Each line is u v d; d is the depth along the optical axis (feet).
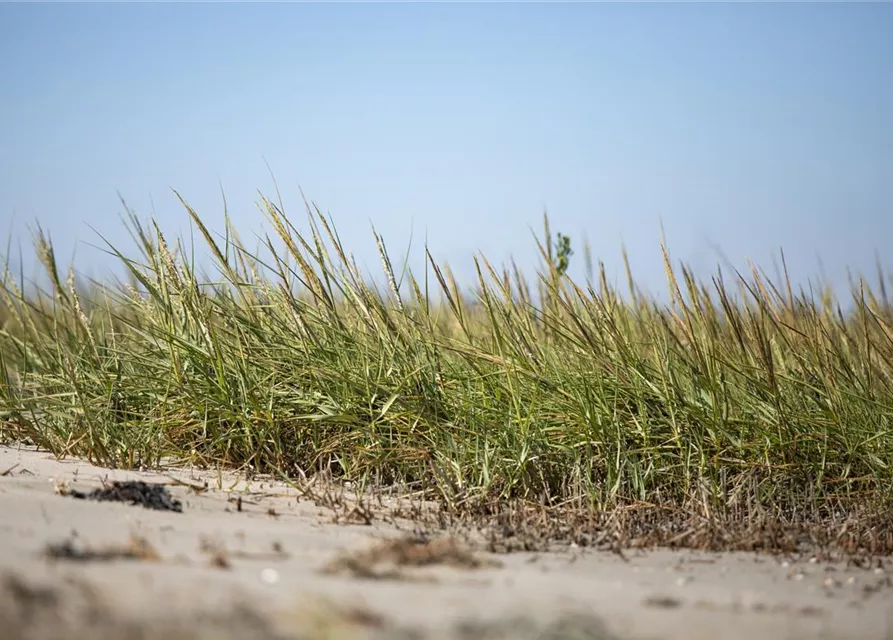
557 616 9.10
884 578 12.75
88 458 18.43
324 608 8.68
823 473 18.20
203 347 20.40
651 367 19.62
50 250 21.65
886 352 20.47
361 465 18.80
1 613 7.95
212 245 20.34
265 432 19.19
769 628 9.43
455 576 10.99
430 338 20.22
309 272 20.25
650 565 13.06
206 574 9.88
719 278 19.20
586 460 18.04
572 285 19.65
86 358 21.34
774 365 20.06
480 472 17.88
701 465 17.54
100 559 10.26
